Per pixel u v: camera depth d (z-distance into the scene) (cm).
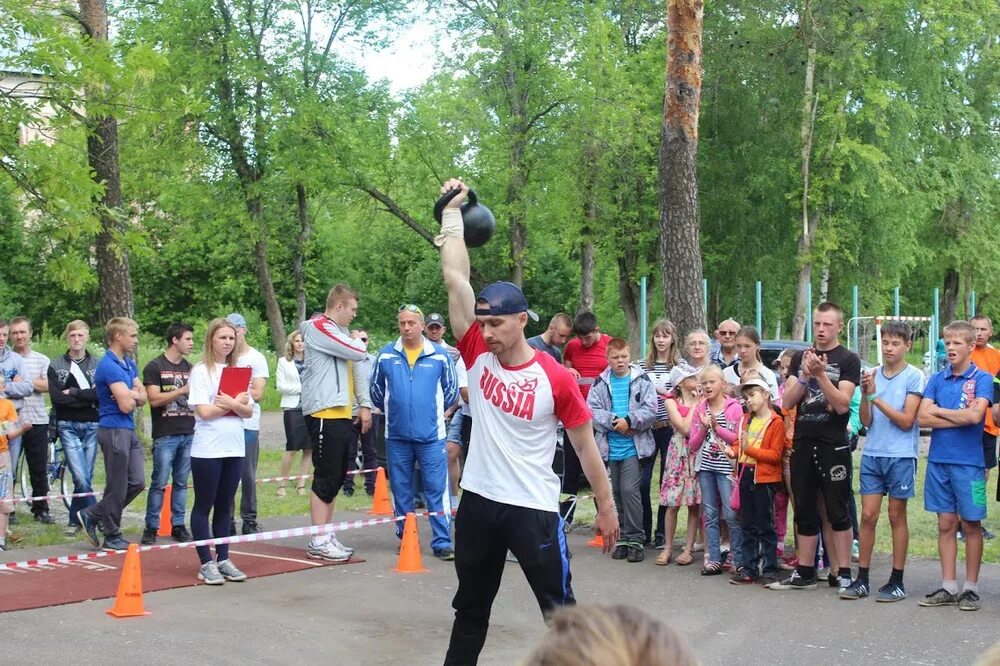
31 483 1157
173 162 2716
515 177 3195
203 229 2936
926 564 936
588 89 3058
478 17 3155
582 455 509
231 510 850
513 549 497
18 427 1023
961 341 752
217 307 4803
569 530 1110
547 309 4747
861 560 804
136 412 1762
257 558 952
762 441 838
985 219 3738
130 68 1330
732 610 764
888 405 776
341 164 2906
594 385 978
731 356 1035
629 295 3634
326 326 928
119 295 1681
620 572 905
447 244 525
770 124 3334
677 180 1402
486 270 3884
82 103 1325
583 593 823
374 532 1112
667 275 1414
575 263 4750
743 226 3391
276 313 3019
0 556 955
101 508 972
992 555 974
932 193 3338
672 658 133
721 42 3250
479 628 519
